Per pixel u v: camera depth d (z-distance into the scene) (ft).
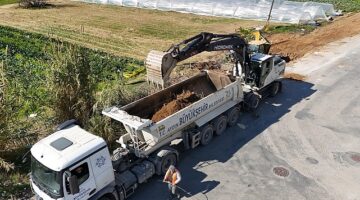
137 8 146.10
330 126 61.46
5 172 47.03
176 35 110.22
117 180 42.86
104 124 51.62
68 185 35.22
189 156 53.06
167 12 140.36
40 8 141.59
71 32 109.70
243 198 45.16
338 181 48.34
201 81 62.85
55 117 52.01
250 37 101.65
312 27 118.93
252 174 49.55
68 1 156.25
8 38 102.12
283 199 45.16
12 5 146.30
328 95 72.28
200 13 139.44
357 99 70.69
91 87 52.90
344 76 80.69
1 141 47.98
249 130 60.13
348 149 55.21
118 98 56.13
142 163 46.03
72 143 37.68
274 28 117.39
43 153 36.37
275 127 61.05
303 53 94.94
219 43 58.08
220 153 53.98
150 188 46.62
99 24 120.37
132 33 111.24
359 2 164.25
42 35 104.27
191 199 44.73
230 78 60.64
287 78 80.02
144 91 59.52
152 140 46.26
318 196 45.68
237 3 139.03
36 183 36.83
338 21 127.03
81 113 52.16
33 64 82.33
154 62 49.93
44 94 57.72
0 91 47.37
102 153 38.17
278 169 50.57
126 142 47.65
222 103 56.85
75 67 50.52
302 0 163.63
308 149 55.16
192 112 50.72
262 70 64.44
